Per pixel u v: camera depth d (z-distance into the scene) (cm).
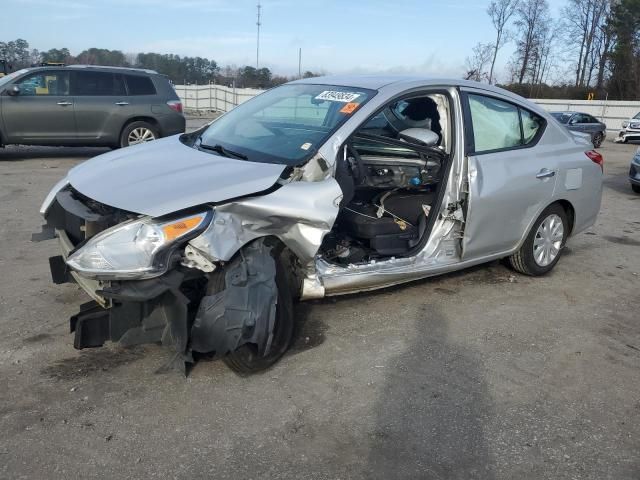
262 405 312
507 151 471
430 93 429
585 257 615
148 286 289
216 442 281
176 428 290
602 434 303
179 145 423
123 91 1134
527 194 478
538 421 311
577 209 536
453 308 453
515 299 481
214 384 329
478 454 282
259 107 461
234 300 307
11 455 264
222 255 304
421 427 301
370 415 309
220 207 311
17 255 526
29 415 293
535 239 514
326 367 354
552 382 352
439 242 433
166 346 302
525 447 289
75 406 303
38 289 446
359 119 383
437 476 265
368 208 440
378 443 286
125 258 292
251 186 324
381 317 428
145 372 338
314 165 352
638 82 4534
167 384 327
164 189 317
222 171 342
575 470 274
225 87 3269
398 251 423
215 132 447
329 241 407
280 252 350
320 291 367
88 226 331
